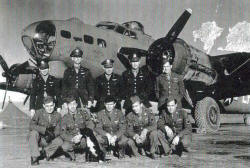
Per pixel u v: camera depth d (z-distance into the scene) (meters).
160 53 7.91
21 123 11.88
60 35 7.32
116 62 8.35
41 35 7.52
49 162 4.92
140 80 6.68
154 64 7.99
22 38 7.68
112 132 5.50
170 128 5.68
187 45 8.41
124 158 5.22
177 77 6.76
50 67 7.32
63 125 5.14
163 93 6.72
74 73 6.35
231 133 9.19
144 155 5.49
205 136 8.41
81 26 7.86
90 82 6.39
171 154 5.55
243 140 7.51
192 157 5.25
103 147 5.27
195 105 9.23
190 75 9.05
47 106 5.20
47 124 5.24
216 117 9.41
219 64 10.30
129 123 5.55
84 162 4.90
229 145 6.68
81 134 5.01
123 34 8.95
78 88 6.30
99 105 6.81
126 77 6.71
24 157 5.34
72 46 7.45
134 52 8.20
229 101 11.80
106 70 6.65
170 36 7.97
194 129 10.02
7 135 8.72
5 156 5.44
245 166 4.45
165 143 5.34
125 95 6.71
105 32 8.37
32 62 7.83
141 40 9.25
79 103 6.30
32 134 4.88
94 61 7.89
